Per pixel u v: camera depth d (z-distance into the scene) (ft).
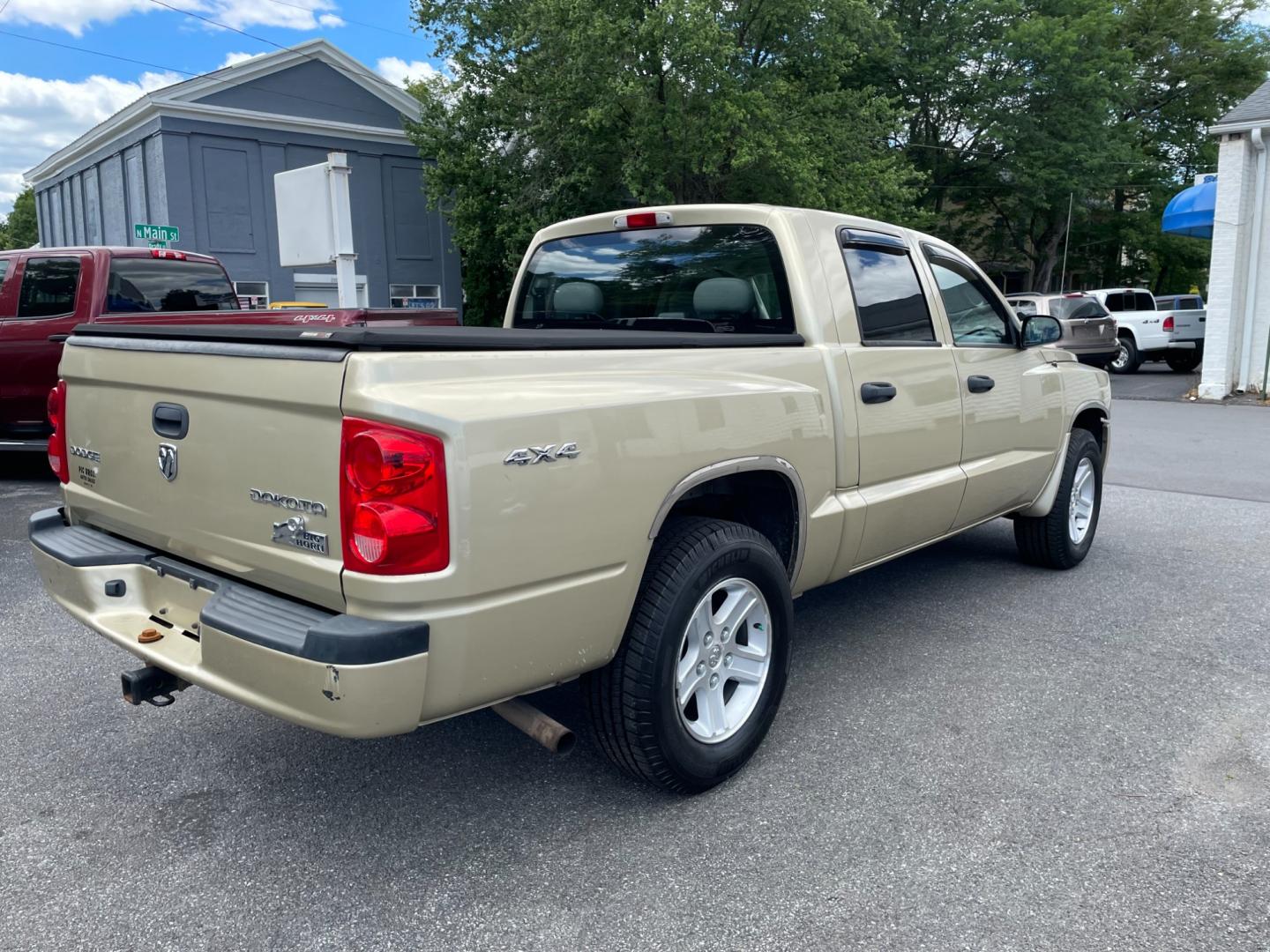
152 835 9.50
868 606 16.44
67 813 9.90
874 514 12.59
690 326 13.01
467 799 10.16
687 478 9.50
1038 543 18.16
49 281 26.48
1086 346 61.98
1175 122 120.26
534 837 9.42
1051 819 9.64
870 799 10.07
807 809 9.87
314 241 26.43
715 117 64.34
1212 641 14.71
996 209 114.73
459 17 75.97
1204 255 120.67
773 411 10.66
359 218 85.97
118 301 26.58
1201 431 39.09
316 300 83.92
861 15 72.90
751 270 12.37
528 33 68.59
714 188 73.41
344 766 10.89
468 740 11.54
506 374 8.30
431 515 7.41
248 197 79.61
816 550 11.78
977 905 8.28
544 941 7.88
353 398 7.34
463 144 78.23
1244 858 8.96
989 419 15.10
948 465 14.28
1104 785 10.31
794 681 13.23
